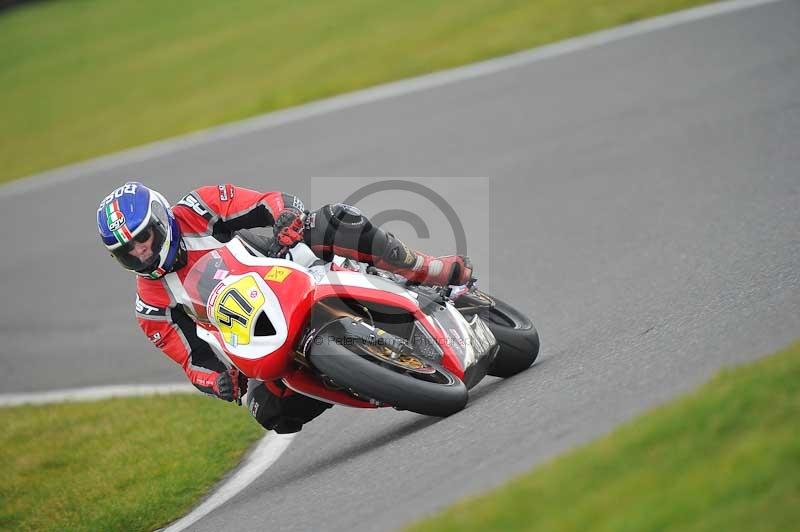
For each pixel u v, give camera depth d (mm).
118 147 63188
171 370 31688
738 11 49625
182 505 20062
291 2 89188
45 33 106250
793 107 35719
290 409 19281
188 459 22734
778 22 46156
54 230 52031
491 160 40625
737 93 38969
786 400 11898
